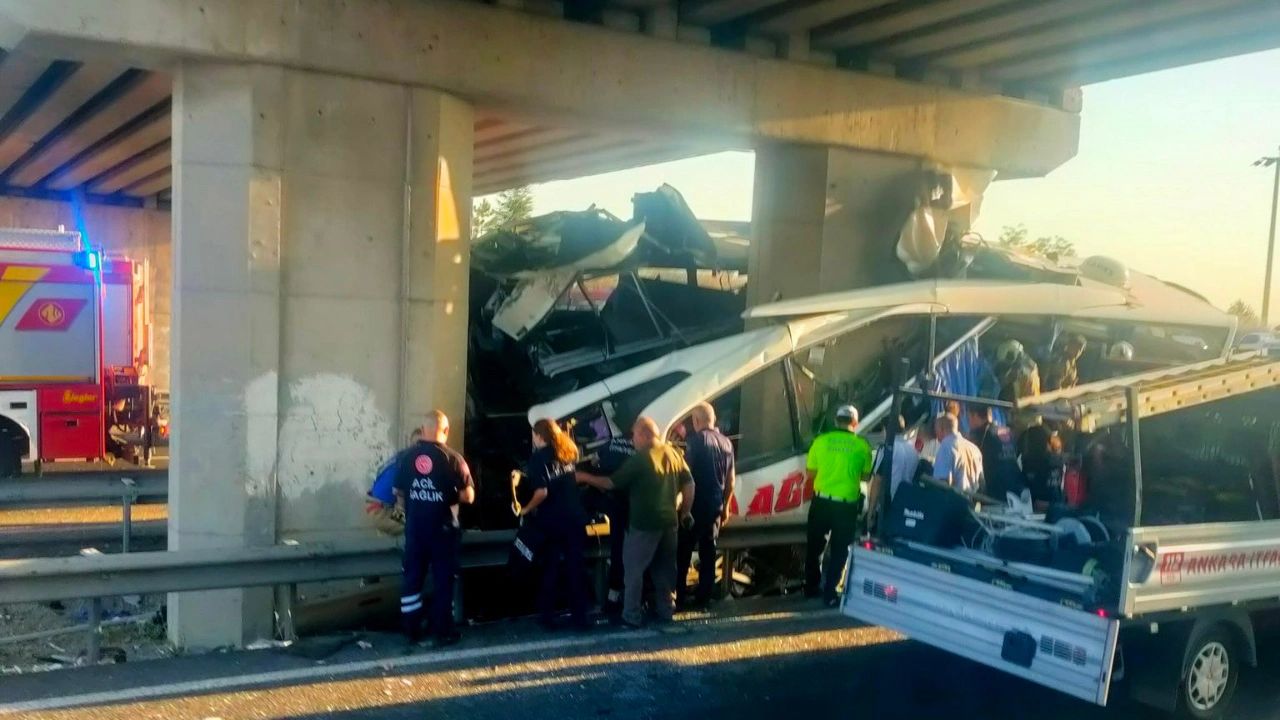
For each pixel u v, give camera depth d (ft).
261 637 25.27
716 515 28.04
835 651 24.81
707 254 40.88
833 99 35.09
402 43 27.14
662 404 28.91
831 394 33.55
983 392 34.09
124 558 22.07
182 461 25.82
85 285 50.57
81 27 23.54
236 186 25.55
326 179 26.58
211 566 23.31
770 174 36.94
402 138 27.53
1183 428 22.16
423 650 23.79
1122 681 20.92
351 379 27.17
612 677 22.12
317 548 24.43
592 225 41.81
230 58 25.18
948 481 23.44
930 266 37.17
